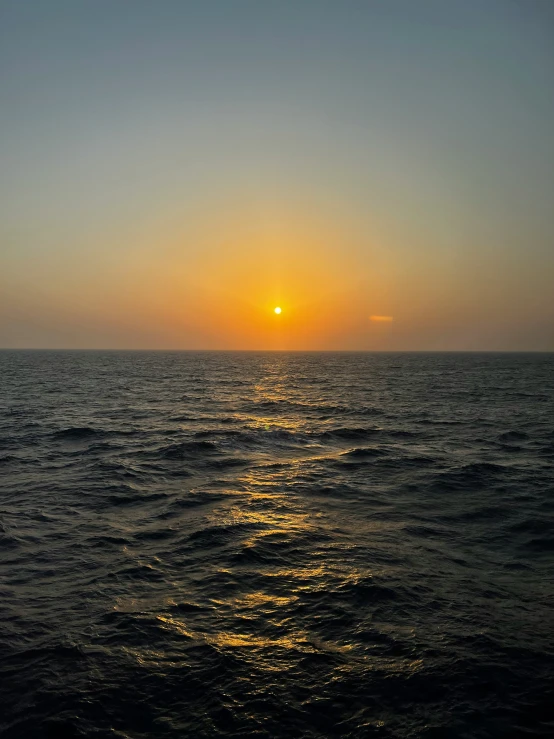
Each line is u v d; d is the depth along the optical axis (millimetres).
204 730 5754
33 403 43844
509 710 6051
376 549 11266
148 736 5672
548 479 17953
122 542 11609
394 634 7680
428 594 9039
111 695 6305
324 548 11289
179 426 30719
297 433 27828
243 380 82750
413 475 18469
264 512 14031
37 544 11453
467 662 6961
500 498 15547
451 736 5633
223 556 10758
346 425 32031
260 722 5863
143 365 142250
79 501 14938
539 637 7629
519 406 44438
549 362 196375
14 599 8766
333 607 8523
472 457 22016
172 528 12625
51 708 6070
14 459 20750
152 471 18844
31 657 7051
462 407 43531
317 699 6242
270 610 8414
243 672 6754
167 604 8617
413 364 169000
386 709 6066
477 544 11672
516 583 9586
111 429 29094
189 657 7090
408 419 35469
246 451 22969
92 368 118750
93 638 7539
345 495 15820
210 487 16688
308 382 79250
